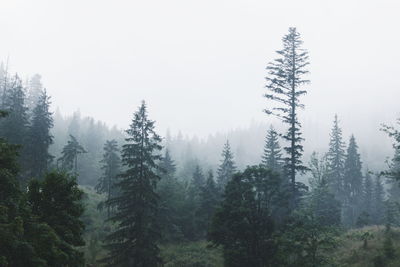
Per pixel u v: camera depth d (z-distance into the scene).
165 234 44.12
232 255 23.44
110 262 26.25
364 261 25.75
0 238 11.91
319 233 20.12
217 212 25.25
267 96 32.38
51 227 14.84
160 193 46.22
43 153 42.06
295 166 29.70
